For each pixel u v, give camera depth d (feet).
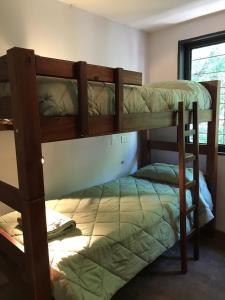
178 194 8.45
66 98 4.47
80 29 8.64
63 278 4.78
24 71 3.66
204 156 10.34
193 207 8.04
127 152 11.17
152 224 6.95
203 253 8.92
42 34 7.63
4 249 5.30
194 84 8.82
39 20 7.52
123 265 6.09
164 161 11.52
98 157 9.90
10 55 3.64
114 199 8.02
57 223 5.95
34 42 7.47
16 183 7.56
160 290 7.15
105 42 9.55
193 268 8.08
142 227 6.66
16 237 5.53
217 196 10.20
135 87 5.99
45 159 8.22
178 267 8.13
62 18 8.09
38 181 4.08
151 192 8.59
